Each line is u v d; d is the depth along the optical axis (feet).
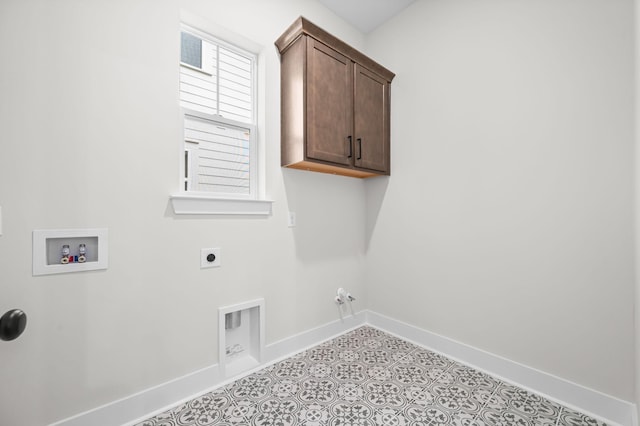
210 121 5.24
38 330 3.44
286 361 5.73
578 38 4.37
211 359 4.89
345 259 7.26
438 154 6.18
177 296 4.53
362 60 6.33
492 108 5.33
